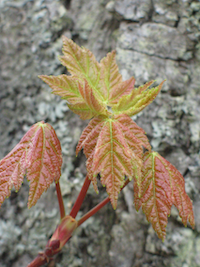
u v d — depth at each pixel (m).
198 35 0.15
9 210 0.16
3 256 0.15
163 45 0.16
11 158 0.08
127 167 0.07
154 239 0.14
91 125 0.08
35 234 0.15
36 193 0.08
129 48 0.16
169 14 0.16
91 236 0.15
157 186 0.08
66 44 0.09
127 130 0.08
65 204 0.15
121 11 0.16
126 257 0.14
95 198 0.15
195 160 0.14
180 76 0.15
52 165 0.08
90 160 0.07
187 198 0.09
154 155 0.09
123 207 0.15
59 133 0.16
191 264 0.13
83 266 0.15
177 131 0.15
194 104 0.15
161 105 0.15
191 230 0.13
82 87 0.08
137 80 0.15
